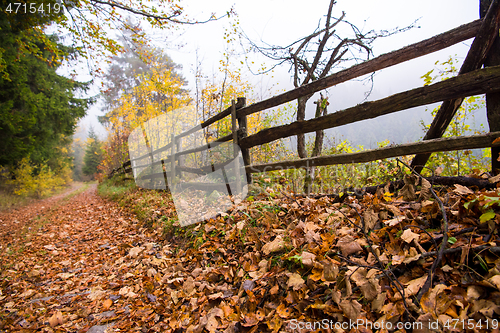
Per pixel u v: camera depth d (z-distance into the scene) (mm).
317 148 4070
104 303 2230
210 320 1572
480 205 1305
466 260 1174
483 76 1552
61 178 21109
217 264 2184
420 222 1528
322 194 2762
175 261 2549
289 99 2773
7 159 11203
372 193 2273
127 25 6125
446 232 1255
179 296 2000
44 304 2400
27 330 1979
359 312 1176
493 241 1197
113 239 4113
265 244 2041
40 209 10297
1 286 3008
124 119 9805
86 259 3496
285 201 2699
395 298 1164
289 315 1365
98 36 5941
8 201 11594
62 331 1924
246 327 1433
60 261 3611
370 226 1676
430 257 1278
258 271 1816
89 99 16562
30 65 12070
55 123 14094
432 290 1102
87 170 34188
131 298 2244
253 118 6324
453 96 1678
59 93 13984
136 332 1755
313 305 1303
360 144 4605
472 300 1012
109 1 5523
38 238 5180
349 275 1352
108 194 9570
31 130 12406
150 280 2414
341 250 1578
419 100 1818
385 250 1454
